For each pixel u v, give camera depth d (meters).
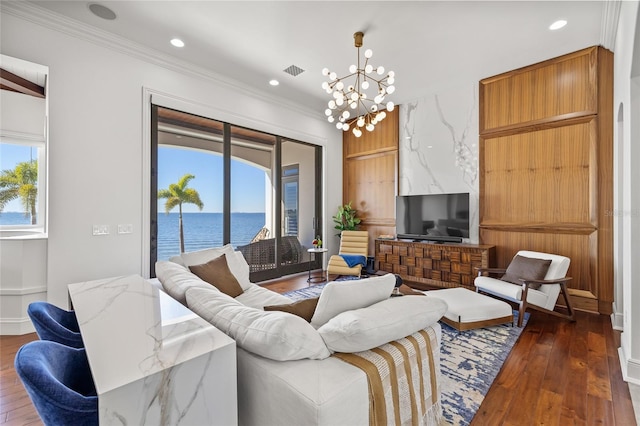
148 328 1.17
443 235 4.66
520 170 4.05
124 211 3.35
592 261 3.48
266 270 5.08
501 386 2.00
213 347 1.01
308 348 1.15
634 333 2.07
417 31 3.13
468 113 4.54
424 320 1.45
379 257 5.22
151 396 0.85
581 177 3.57
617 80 3.03
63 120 2.95
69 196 2.99
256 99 4.74
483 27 3.06
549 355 2.42
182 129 4.02
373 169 5.82
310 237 5.85
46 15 2.81
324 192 5.96
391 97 5.05
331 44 3.38
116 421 0.79
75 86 3.02
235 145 4.64
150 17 2.92
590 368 2.22
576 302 3.57
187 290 1.73
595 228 3.45
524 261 3.46
